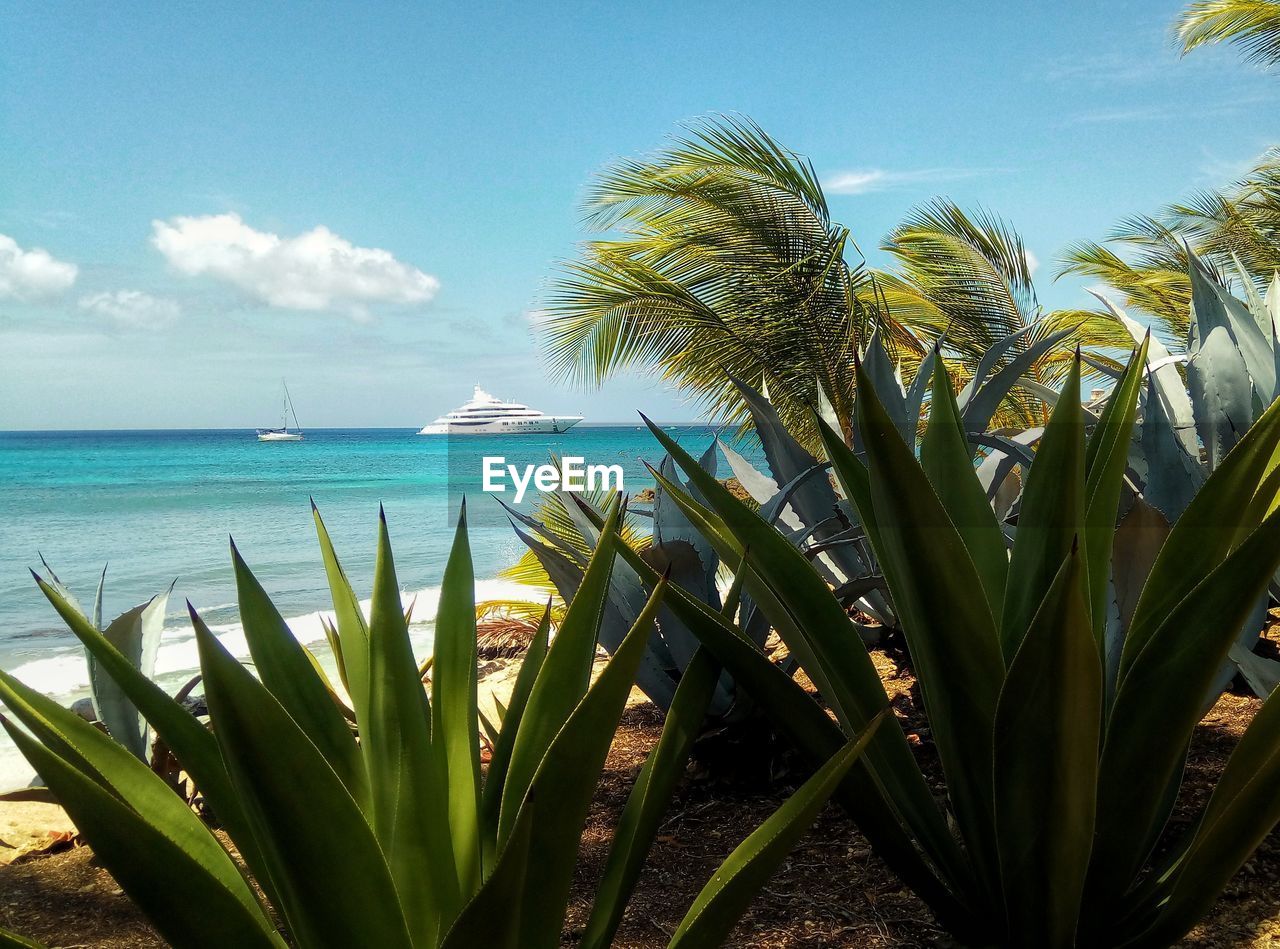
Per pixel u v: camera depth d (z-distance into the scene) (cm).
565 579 259
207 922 88
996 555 147
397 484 4062
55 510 3212
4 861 226
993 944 139
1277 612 318
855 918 161
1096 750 110
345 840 90
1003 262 942
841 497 324
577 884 186
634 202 890
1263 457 122
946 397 147
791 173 844
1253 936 142
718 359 889
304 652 120
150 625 266
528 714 116
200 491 3794
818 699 302
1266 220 1090
